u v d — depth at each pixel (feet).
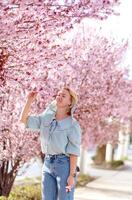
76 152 17.22
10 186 29.30
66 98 17.48
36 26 17.70
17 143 26.71
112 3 17.97
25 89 19.83
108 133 48.21
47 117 17.78
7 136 25.62
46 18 17.74
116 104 38.60
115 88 37.60
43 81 20.56
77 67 31.04
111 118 43.60
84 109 32.42
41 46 18.66
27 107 18.19
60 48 20.22
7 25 17.10
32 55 18.69
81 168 61.77
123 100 42.14
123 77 40.24
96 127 43.32
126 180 61.46
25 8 17.30
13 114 25.26
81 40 33.35
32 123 17.98
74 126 17.38
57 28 18.63
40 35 18.25
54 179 17.53
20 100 24.52
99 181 57.21
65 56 21.85
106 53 34.17
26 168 30.99
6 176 28.91
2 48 17.49
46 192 17.53
